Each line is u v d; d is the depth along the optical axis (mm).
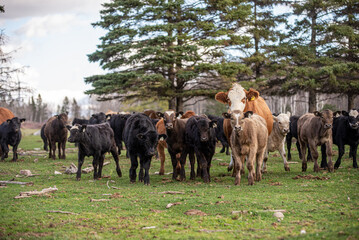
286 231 5965
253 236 5754
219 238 5711
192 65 31328
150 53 29031
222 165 15859
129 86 31609
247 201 8102
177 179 12344
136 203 8344
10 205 8297
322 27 33844
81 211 7715
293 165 15328
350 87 32969
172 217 7152
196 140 11523
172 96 31625
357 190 9117
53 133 19312
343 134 13492
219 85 32844
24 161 18500
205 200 8344
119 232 6266
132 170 11883
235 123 10328
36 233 6305
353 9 35750
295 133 17203
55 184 11602
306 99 55500
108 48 31047
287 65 34969
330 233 5523
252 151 10578
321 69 31453
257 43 37812
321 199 8180
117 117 19719
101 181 12180
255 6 38344
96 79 32625
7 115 22031
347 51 34594
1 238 6031
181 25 29938
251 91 12758
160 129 14070
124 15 32562
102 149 12805
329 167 12625
